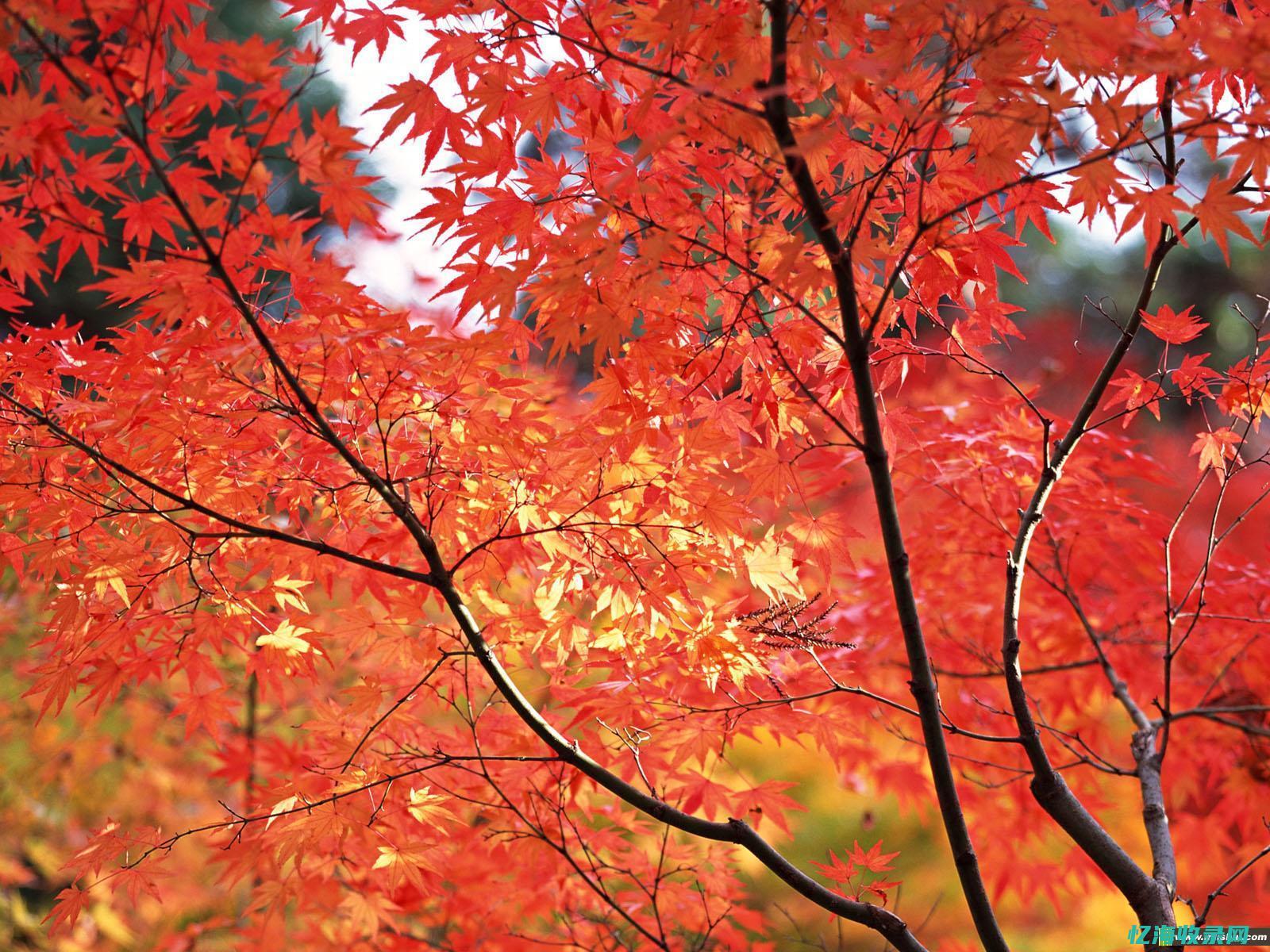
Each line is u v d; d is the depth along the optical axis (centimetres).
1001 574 427
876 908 246
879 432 237
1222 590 395
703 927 361
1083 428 296
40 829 621
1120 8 251
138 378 240
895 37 209
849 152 245
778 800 312
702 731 295
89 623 265
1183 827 466
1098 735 455
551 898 355
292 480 276
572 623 293
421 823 306
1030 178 211
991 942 235
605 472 271
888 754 542
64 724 591
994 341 300
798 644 280
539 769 315
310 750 338
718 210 248
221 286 216
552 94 242
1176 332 288
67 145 197
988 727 443
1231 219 218
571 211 258
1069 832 272
